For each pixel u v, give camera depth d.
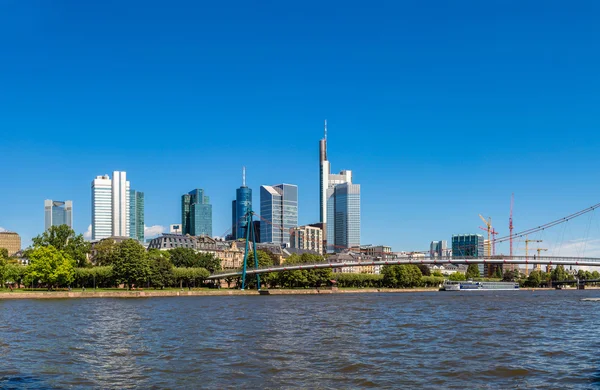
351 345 69.50
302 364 56.22
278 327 90.56
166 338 76.06
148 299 187.62
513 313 122.38
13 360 58.94
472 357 60.59
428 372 52.56
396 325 94.12
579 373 52.25
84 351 64.69
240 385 47.41
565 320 104.19
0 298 183.50
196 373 52.00
